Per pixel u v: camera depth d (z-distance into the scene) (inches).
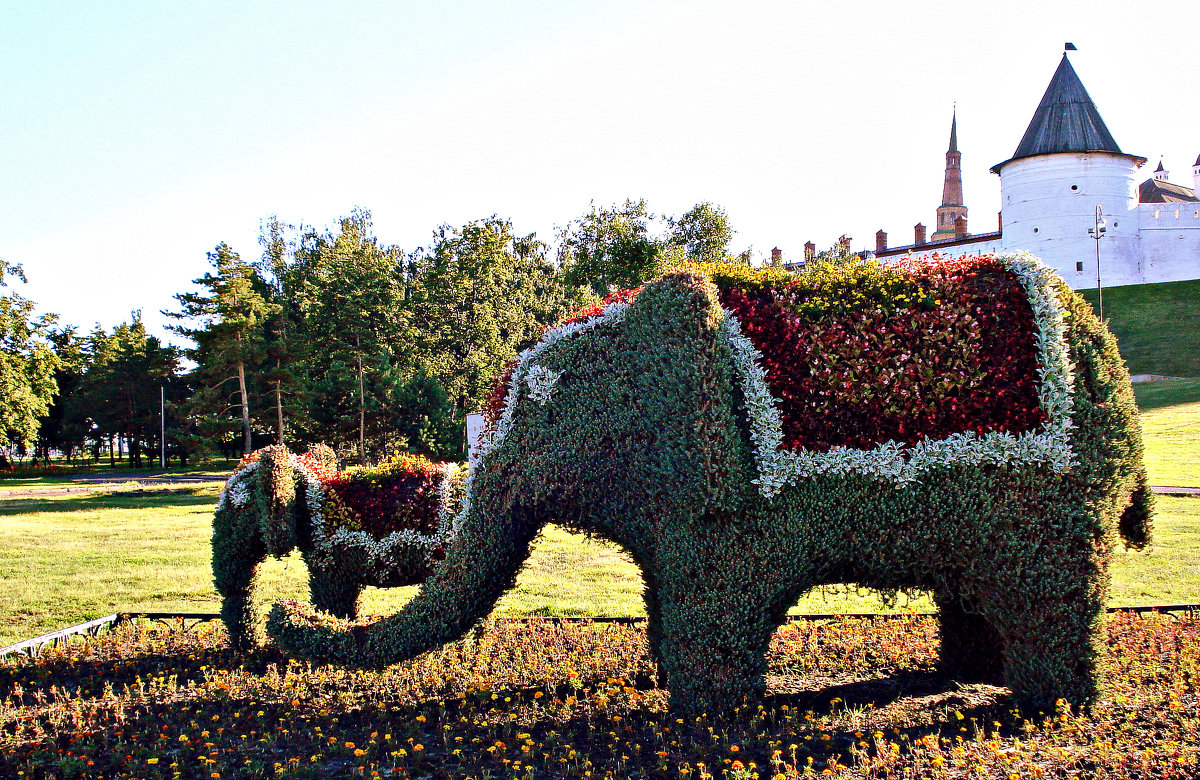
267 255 2593.5
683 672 230.2
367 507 314.5
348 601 321.1
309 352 1568.7
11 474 1854.1
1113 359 234.8
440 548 314.3
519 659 292.7
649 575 263.6
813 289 242.2
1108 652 251.6
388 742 222.7
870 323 233.6
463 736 225.5
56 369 2058.3
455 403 1502.2
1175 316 1962.4
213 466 1914.4
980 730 210.1
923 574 233.3
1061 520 219.9
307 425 1409.9
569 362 254.5
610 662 287.4
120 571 489.7
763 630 229.3
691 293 232.2
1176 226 2161.7
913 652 299.0
